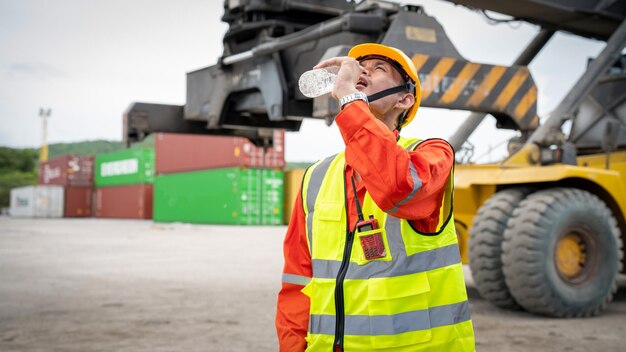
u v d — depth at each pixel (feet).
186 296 23.89
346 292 5.57
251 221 101.71
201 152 110.22
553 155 19.74
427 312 5.45
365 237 5.51
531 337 16.20
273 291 25.25
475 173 20.83
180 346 15.60
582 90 19.86
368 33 15.07
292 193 104.27
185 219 115.24
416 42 15.89
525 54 22.31
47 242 57.72
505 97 17.58
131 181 149.18
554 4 19.38
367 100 5.59
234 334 17.01
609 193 20.02
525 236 18.33
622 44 19.81
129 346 15.58
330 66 5.54
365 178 5.06
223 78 18.65
